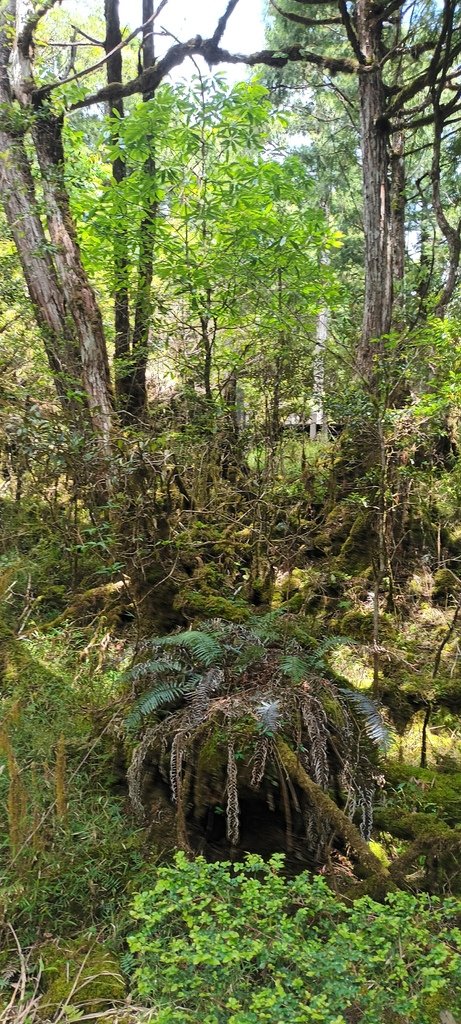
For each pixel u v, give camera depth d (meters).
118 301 7.19
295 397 5.65
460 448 5.86
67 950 2.35
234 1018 1.57
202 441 5.35
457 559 4.89
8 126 5.64
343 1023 1.54
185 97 6.00
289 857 2.76
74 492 4.49
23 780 2.88
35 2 6.06
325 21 7.21
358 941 1.79
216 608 3.74
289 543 4.99
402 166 8.33
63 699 3.45
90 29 9.05
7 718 2.81
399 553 4.99
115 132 6.43
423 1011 1.74
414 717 3.74
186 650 3.18
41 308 5.83
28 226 5.78
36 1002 2.15
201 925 1.99
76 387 5.57
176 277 6.54
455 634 4.35
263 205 6.67
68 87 6.78
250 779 2.67
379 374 4.94
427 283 7.00
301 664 2.96
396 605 4.65
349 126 10.30
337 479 5.43
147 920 1.96
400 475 4.70
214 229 6.78
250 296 6.31
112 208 6.49
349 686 3.23
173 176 6.34
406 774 3.22
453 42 7.05
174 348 7.09
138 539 3.93
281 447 5.67
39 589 4.59
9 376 5.08
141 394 6.98
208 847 2.82
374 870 2.44
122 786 3.07
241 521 5.17
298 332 5.64
